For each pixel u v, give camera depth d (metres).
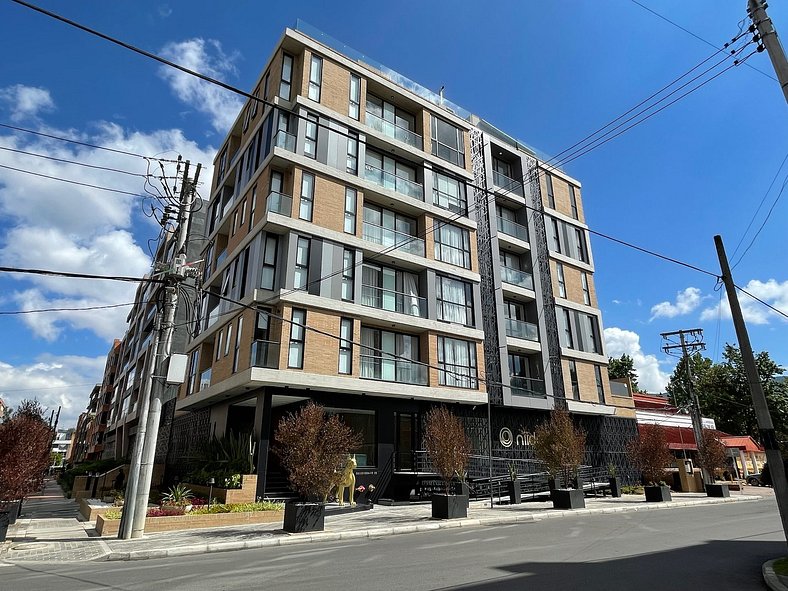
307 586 7.00
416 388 21.50
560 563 8.48
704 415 49.94
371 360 21.27
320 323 19.66
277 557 9.58
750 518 15.87
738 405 47.88
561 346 28.52
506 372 25.11
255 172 22.22
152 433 12.76
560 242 31.55
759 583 7.12
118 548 10.57
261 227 20.03
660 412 39.38
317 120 22.28
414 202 24.25
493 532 12.74
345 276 21.02
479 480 21.94
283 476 19.11
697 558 8.99
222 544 10.86
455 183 26.94
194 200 14.70
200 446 23.12
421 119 26.73
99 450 64.50
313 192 21.09
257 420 18.62
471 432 23.52
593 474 26.84
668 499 21.67
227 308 22.11
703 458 26.95
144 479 12.39
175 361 13.15
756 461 46.72
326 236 20.80
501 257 29.28
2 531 11.41
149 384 12.97
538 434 20.33
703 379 51.41
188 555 10.26
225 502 16.36
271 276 20.00
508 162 31.84
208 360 25.03
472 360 24.14
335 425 13.48
